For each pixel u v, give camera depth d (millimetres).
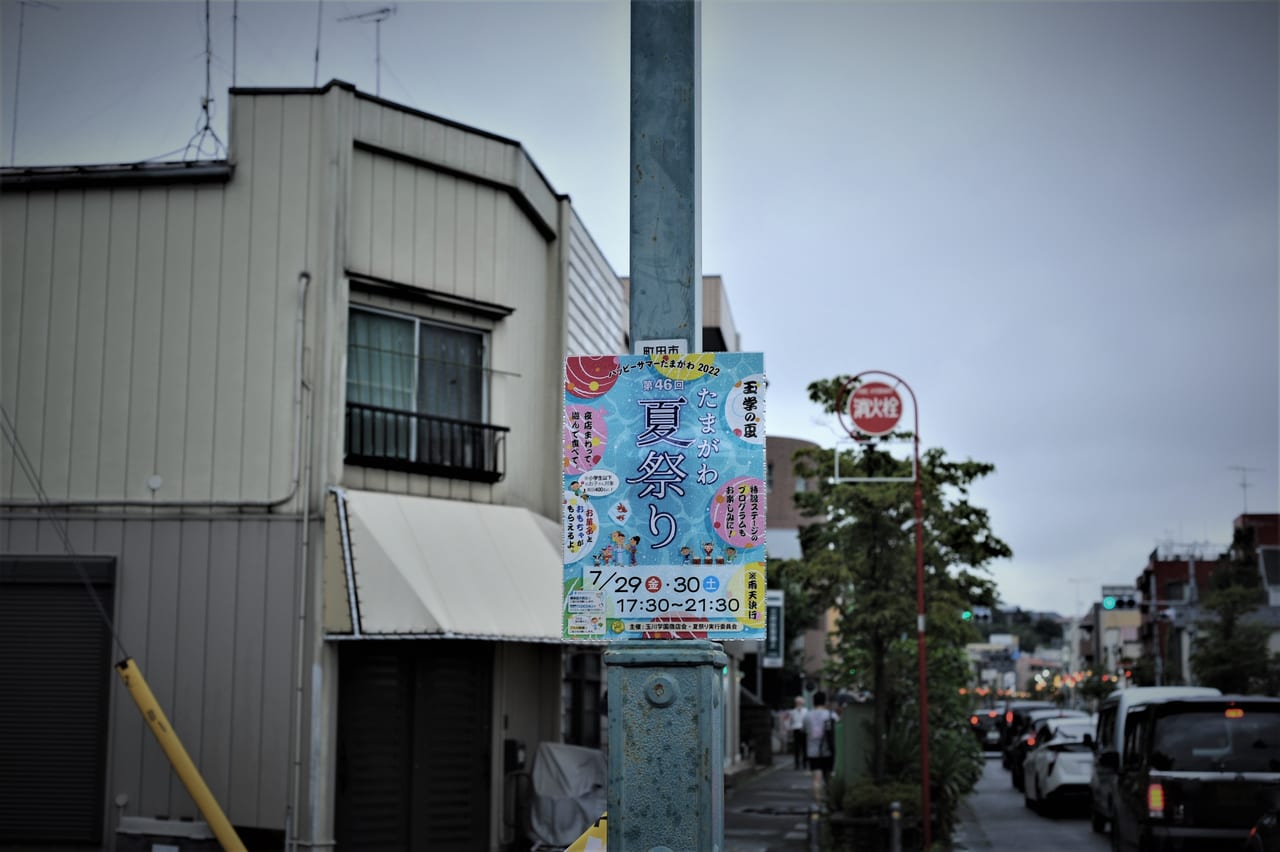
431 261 17078
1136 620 127312
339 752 15609
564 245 20000
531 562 17344
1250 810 13750
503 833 17047
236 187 16156
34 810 15477
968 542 23734
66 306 16203
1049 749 26547
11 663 15688
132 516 15797
